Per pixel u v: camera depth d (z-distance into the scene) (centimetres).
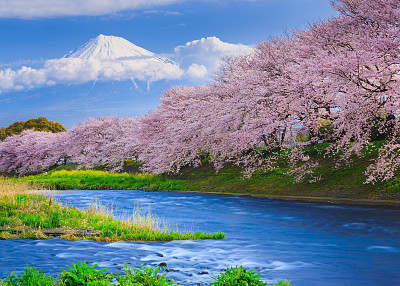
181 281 817
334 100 2448
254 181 3008
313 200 2333
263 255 1115
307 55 2805
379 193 2158
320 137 3061
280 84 2738
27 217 1689
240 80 3300
